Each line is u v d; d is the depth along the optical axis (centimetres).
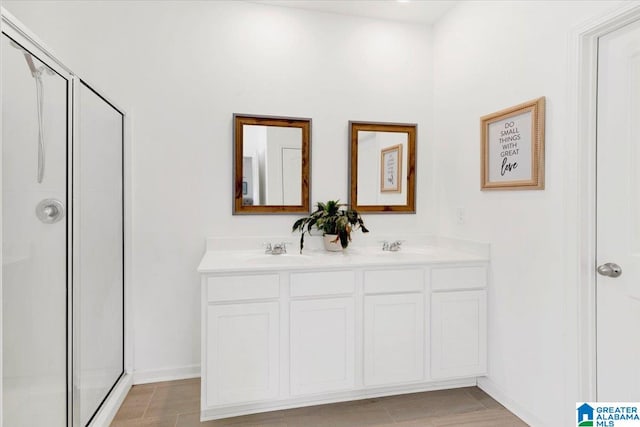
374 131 274
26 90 142
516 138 202
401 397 222
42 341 155
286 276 200
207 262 209
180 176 245
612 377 159
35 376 152
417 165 283
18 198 142
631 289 150
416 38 283
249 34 254
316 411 206
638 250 148
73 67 230
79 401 172
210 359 191
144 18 239
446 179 271
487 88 226
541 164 184
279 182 258
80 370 173
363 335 211
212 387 191
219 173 251
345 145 271
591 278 166
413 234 281
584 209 165
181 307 247
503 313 214
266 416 201
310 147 262
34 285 151
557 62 177
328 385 205
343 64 270
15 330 142
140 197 240
